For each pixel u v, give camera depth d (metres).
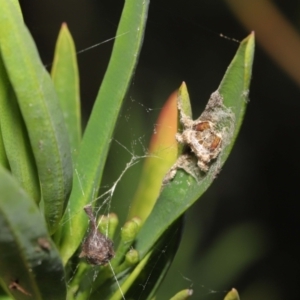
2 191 0.32
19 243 0.33
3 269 0.34
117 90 0.36
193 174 0.36
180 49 0.70
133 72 0.36
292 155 0.69
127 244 0.36
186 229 0.46
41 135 0.34
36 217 0.33
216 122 0.36
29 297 0.35
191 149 0.36
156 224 0.36
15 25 0.33
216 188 0.65
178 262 0.45
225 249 0.46
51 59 0.66
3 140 0.34
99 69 0.66
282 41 0.57
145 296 0.37
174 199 0.36
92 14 0.67
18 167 0.34
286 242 0.64
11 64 0.33
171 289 0.45
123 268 0.36
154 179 0.40
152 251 0.37
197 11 0.69
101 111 0.37
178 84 0.69
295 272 0.60
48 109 0.34
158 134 0.40
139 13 0.36
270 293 0.52
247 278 0.57
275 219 0.66
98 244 0.36
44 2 0.65
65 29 0.40
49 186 0.34
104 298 0.37
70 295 0.37
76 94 0.40
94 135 0.37
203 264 0.46
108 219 0.37
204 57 0.70
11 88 0.34
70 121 0.39
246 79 0.35
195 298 0.46
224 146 0.35
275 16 0.56
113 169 0.44
